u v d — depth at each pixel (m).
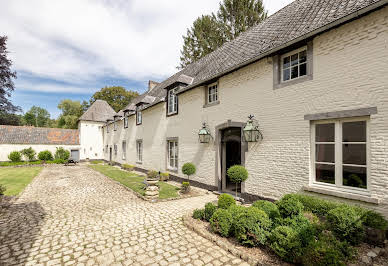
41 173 15.19
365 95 4.01
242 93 6.88
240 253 3.33
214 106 8.16
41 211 5.96
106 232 4.40
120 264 3.17
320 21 5.08
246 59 6.71
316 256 2.63
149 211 5.83
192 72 11.51
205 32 19.86
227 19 17.89
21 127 25.50
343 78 4.36
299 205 3.74
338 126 4.50
